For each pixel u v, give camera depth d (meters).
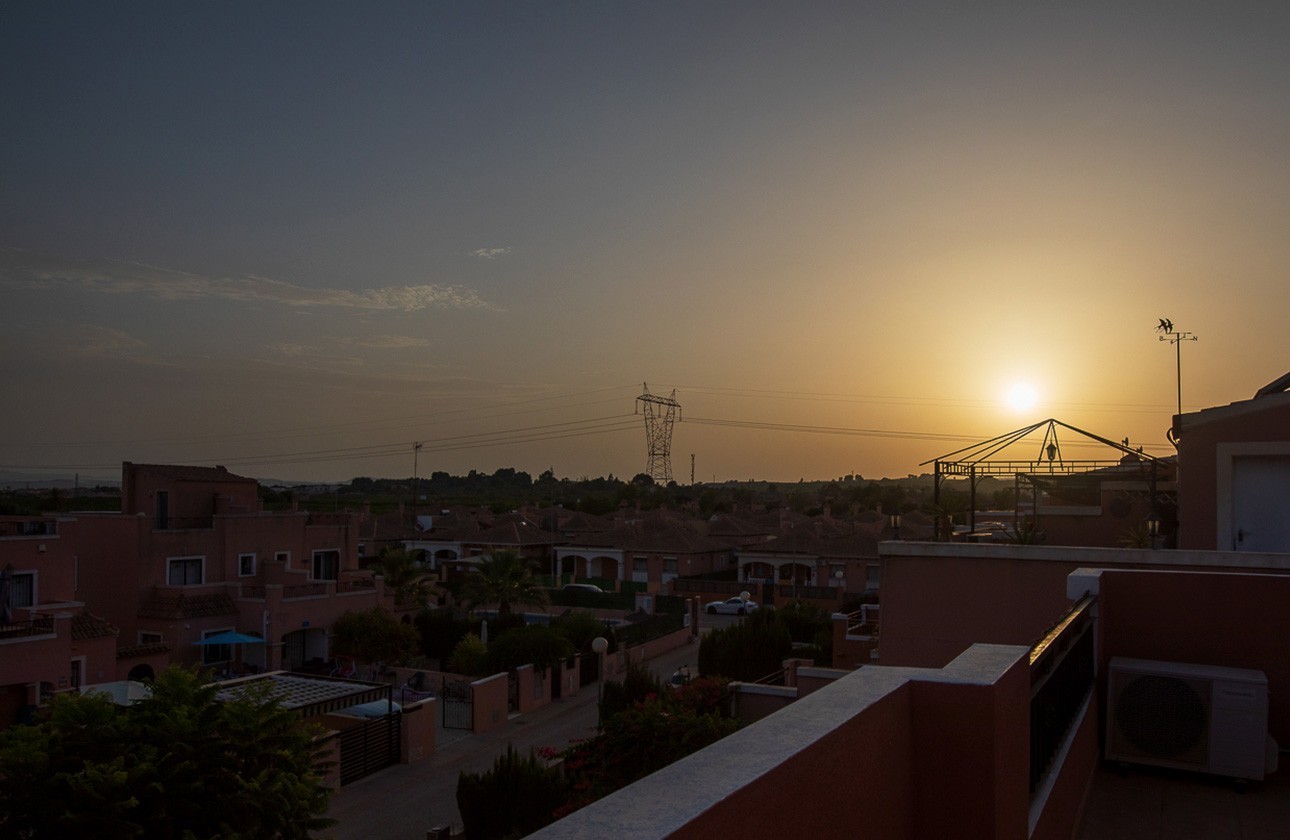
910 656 10.24
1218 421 13.81
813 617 39.41
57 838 9.23
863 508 102.25
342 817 19.27
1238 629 6.67
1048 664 4.64
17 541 26.25
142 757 10.12
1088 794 5.99
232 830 10.27
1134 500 25.14
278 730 11.77
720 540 64.44
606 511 103.00
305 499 111.81
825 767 2.11
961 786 2.82
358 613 36.25
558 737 26.16
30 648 23.98
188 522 37.25
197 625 32.91
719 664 26.69
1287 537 13.35
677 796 1.62
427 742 24.00
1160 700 6.35
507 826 15.70
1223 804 5.89
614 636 35.41
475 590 40.94
